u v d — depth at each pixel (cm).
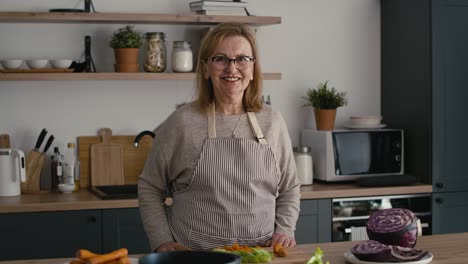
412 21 459
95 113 445
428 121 446
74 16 412
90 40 437
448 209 447
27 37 433
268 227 267
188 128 263
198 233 261
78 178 436
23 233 376
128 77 418
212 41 259
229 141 262
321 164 450
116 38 427
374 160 453
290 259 226
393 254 220
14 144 434
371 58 493
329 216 419
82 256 188
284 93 478
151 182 270
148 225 264
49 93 438
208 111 266
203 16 427
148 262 190
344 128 489
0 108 432
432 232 444
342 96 486
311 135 462
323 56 485
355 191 423
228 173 260
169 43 454
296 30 479
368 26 491
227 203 261
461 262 223
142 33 450
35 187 425
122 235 388
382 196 430
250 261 219
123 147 447
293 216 275
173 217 267
